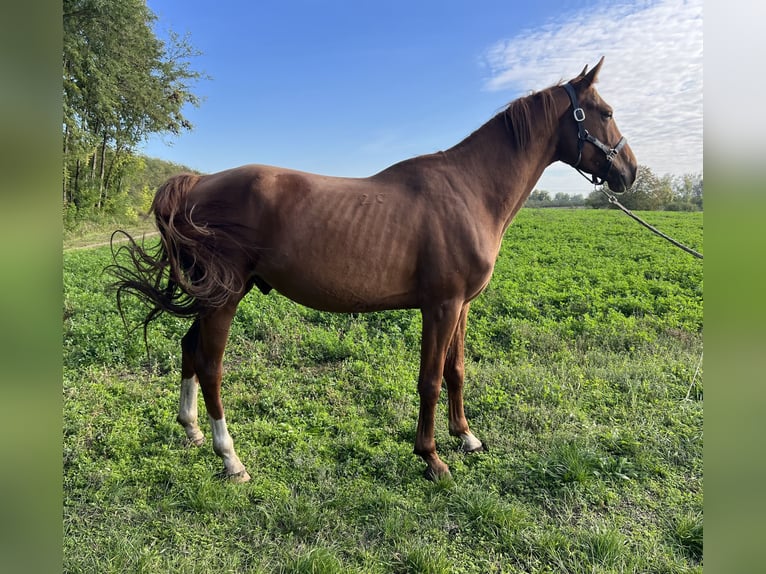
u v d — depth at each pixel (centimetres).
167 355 473
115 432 325
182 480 277
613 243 1447
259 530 237
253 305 644
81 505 252
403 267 276
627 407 374
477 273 282
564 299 734
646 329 582
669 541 235
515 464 298
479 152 297
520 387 410
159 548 224
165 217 264
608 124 305
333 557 213
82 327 525
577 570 214
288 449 315
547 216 2697
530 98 301
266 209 266
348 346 500
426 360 284
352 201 273
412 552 219
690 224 2102
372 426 352
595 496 265
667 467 295
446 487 273
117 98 1803
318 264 269
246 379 430
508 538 231
